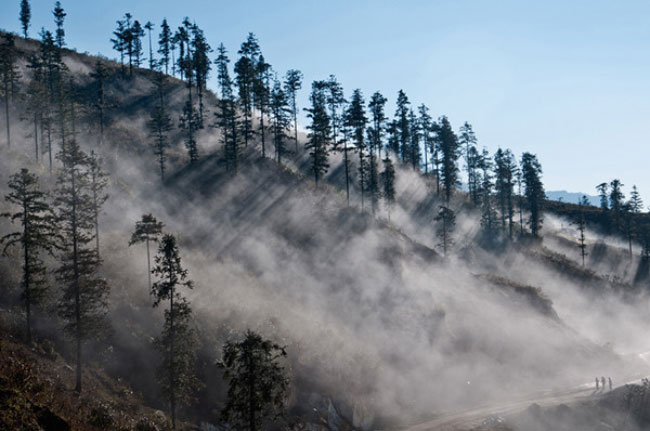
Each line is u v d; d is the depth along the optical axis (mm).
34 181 33562
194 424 32844
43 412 19375
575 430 40031
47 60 87312
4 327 31375
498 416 42281
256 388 24797
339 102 90562
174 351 31703
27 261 32125
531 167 100625
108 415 26625
